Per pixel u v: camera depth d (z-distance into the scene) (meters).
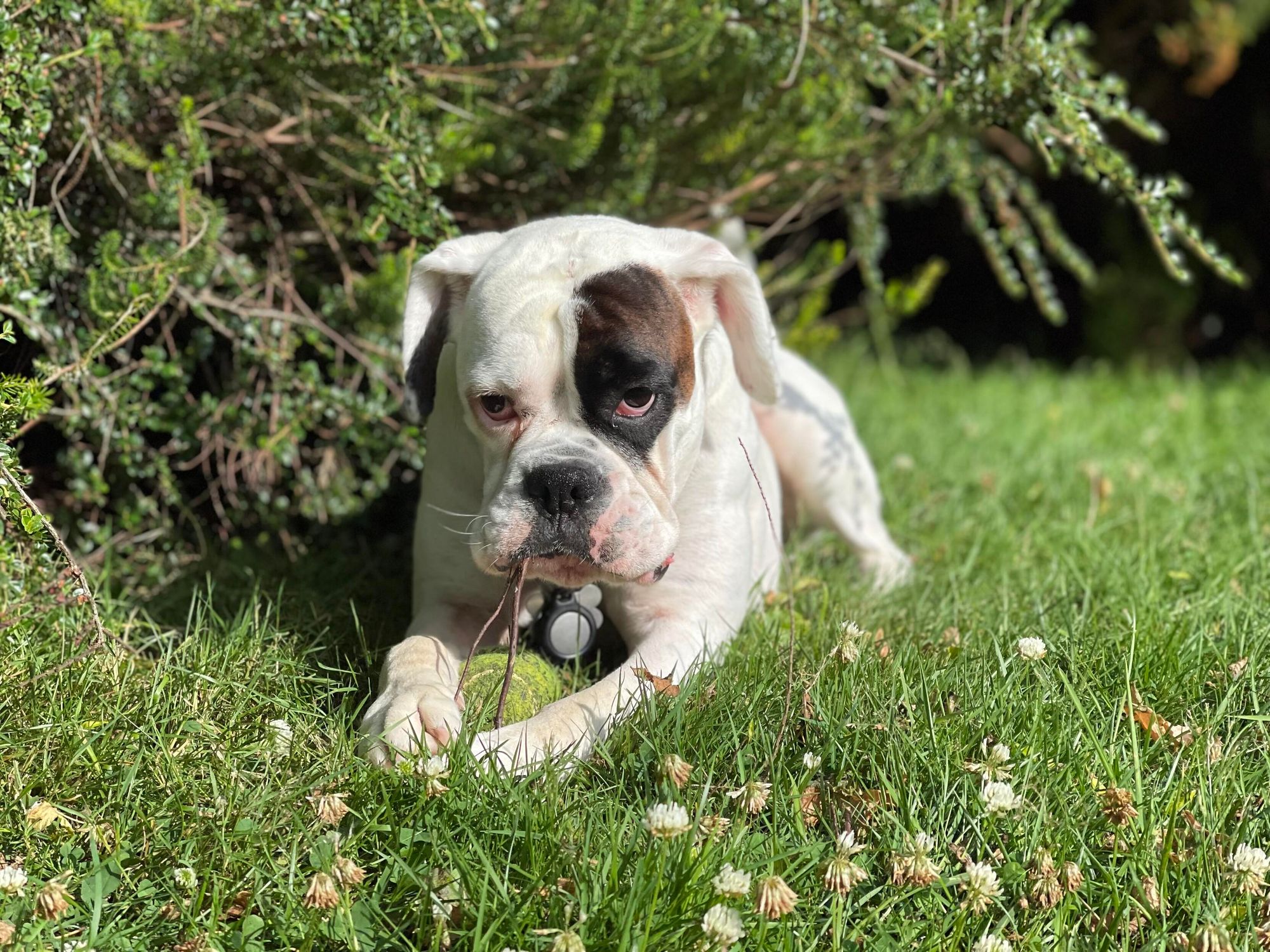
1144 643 1.26
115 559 1.45
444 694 1.17
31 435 1.52
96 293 1.33
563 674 1.29
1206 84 2.86
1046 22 1.52
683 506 1.29
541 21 1.48
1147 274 3.19
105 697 1.17
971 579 1.49
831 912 1.03
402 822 1.08
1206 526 1.63
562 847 1.06
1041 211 1.79
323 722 1.19
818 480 1.56
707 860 1.04
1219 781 1.12
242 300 1.48
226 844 1.07
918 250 3.48
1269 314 3.25
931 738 1.13
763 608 1.38
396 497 1.63
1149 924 1.05
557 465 1.17
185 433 1.48
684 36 1.48
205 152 1.38
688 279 1.26
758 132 1.60
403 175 1.40
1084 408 2.44
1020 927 1.05
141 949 1.02
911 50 1.47
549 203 1.63
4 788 1.10
